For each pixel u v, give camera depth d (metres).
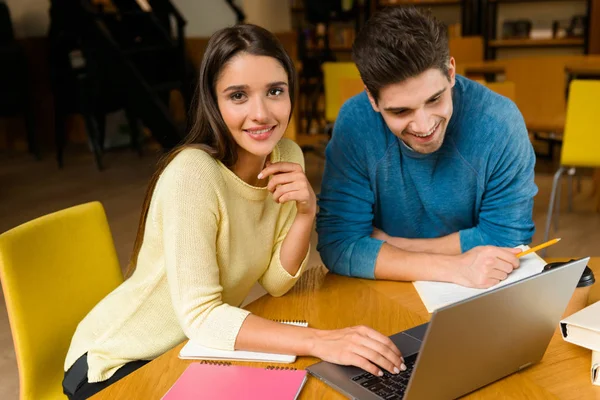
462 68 5.62
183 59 6.08
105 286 1.76
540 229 4.12
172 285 1.32
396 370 1.14
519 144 1.63
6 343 2.94
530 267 1.49
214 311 1.29
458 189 1.69
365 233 1.74
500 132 1.62
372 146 1.68
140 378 1.18
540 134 6.39
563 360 1.19
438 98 1.44
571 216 4.37
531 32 7.32
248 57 1.29
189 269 1.32
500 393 1.08
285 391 1.09
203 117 1.38
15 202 5.08
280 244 1.54
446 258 1.55
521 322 1.06
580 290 1.31
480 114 1.62
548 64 4.78
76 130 7.43
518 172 1.66
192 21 6.92
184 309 1.30
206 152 1.38
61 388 1.60
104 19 6.24
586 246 3.79
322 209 1.75
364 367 1.15
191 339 1.30
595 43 6.97
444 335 0.95
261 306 1.47
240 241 1.45
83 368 1.48
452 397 1.05
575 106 3.65
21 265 1.55
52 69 6.01
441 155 1.65
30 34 7.29
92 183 5.63
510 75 4.95
